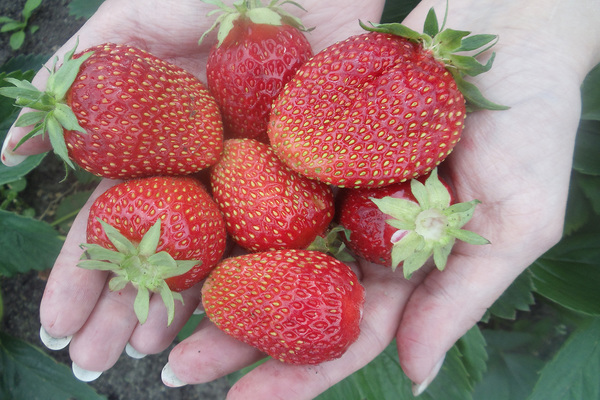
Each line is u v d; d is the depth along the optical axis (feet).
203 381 0.64
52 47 1.17
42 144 0.67
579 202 0.88
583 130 0.85
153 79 0.56
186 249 0.56
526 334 1.02
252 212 0.59
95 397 0.98
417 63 0.53
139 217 0.55
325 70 0.55
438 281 0.63
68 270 0.66
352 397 0.86
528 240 0.61
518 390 0.96
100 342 0.66
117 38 0.72
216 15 0.70
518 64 0.61
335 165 0.56
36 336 1.10
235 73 0.60
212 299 0.57
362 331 0.64
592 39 0.64
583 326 0.80
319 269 0.55
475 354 0.87
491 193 0.60
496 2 0.65
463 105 0.55
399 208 0.55
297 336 0.54
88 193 1.10
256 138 0.66
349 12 0.76
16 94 0.53
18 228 0.94
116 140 0.55
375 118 0.54
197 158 0.60
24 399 0.99
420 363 0.63
